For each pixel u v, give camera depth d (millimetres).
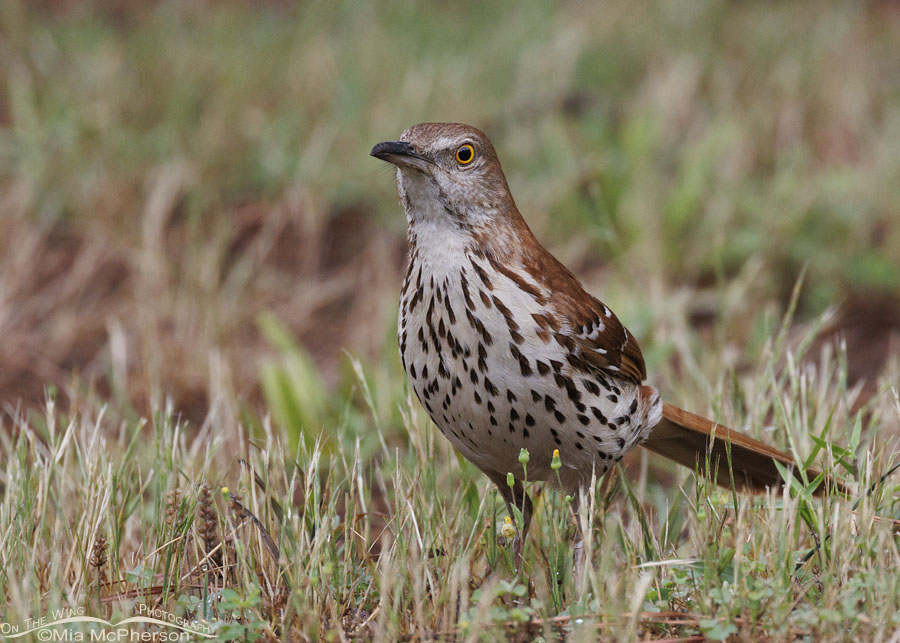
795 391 8203
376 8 20031
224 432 9000
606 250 13352
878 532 6133
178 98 15484
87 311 12297
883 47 19469
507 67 17375
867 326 12242
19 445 7363
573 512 7023
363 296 12969
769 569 6090
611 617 5645
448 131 6664
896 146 14883
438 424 6816
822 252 12883
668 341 10609
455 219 6605
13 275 12562
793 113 16250
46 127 14641
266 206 14289
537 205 13555
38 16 18812
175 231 13719
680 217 13062
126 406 9719
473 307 6453
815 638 5527
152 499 7750
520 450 6691
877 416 8008
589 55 18078
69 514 7211
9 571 6258
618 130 15789
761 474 7586
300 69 16625
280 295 13008
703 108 16547
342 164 14609
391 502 8016
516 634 5641
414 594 6012
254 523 6551
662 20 19969
